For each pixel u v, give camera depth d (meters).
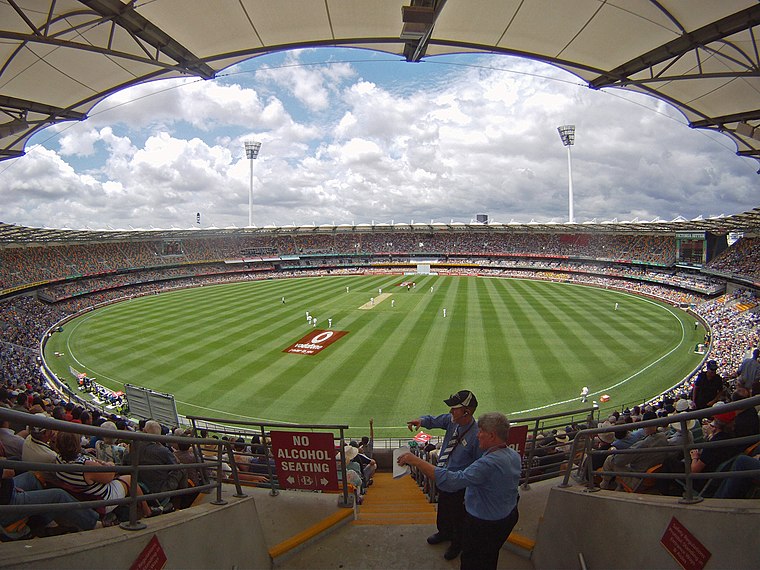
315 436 6.96
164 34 11.22
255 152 108.50
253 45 12.47
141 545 3.28
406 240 107.06
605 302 55.53
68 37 11.29
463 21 11.60
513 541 5.73
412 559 5.29
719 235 63.69
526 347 35.03
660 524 3.41
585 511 4.40
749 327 37.19
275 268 99.50
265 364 32.34
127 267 80.12
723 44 11.52
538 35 12.18
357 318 46.69
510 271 90.50
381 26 11.82
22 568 2.49
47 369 32.75
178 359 34.19
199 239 99.06
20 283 60.09
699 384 8.38
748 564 2.78
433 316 47.09
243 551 4.73
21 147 16.83
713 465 4.82
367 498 9.94
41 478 4.77
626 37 11.67
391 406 24.86
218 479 5.15
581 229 85.62
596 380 27.98
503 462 3.96
